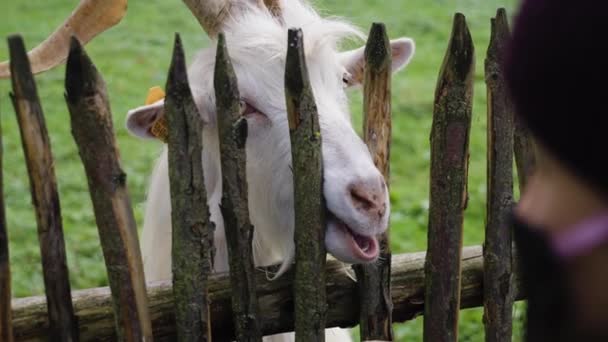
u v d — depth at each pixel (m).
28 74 1.92
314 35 2.83
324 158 2.46
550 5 0.74
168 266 3.02
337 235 2.41
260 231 3.00
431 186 2.38
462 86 2.27
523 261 0.82
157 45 11.32
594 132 0.73
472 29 11.91
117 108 8.98
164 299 2.27
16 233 6.30
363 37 3.08
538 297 0.79
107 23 2.55
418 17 12.57
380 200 2.38
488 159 2.46
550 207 0.78
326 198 2.39
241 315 2.30
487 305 2.55
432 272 2.43
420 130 8.70
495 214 2.47
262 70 2.83
